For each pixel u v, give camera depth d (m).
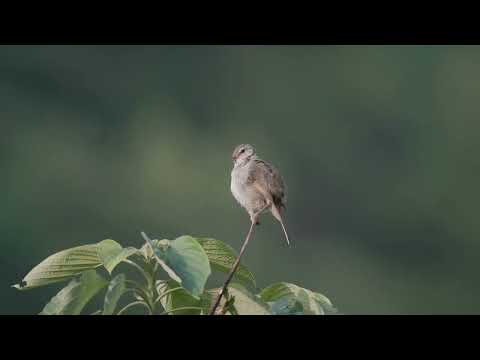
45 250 22.77
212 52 29.81
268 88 30.14
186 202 25.20
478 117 28.17
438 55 28.83
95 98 28.97
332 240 24.42
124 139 27.94
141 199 25.27
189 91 30.12
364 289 23.09
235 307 3.59
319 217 25.22
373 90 28.69
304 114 29.44
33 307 17.62
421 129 27.92
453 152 27.23
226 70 30.12
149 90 29.47
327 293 22.73
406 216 25.61
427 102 28.20
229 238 23.98
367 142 27.97
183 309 3.68
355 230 25.02
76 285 3.47
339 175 26.97
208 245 3.76
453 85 28.55
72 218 23.91
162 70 29.41
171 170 26.39
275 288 3.73
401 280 23.83
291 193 26.22
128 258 3.79
